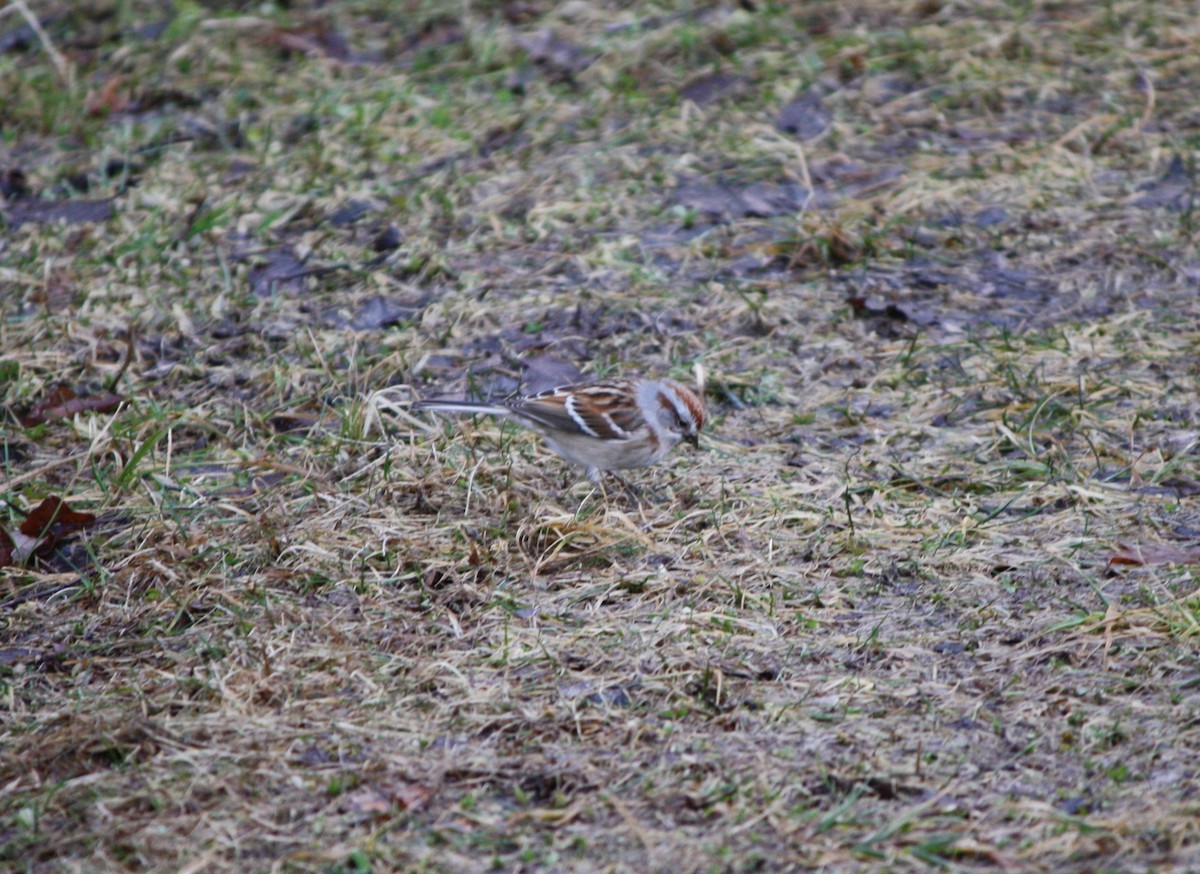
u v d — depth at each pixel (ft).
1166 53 58.08
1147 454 34.83
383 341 42.01
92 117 58.23
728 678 26.61
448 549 31.50
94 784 23.82
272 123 56.39
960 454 35.47
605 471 34.71
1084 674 26.37
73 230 49.29
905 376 39.42
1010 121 54.34
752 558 31.12
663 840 22.16
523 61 61.21
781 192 49.80
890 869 21.33
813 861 21.56
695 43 60.44
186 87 59.72
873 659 27.17
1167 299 42.93
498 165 52.49
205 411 38.83
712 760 24.13
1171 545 30.73
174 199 50.85
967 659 27.07
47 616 29.76
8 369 40.86
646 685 26.37
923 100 55.98
